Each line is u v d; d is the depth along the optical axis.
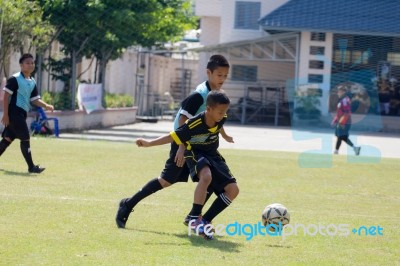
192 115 23.81
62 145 55.56
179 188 34.47
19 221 24.39
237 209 29.12
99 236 22.70
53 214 25.92
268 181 39.59
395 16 102.81
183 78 123.56
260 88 117.06
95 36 79.25
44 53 75.81
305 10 104.25
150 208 28.38
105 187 33.59
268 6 120.00
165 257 20.36
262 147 65.88
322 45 104.31
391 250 22.80
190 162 23.59
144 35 84.31
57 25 74.81
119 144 60.28
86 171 39.50
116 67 121.00
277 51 112.31
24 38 67.62
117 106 97.56
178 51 111.81
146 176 38.81
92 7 74.31
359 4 104.12
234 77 119.81
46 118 67.19
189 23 100.00
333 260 21.05
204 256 20.70
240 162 49.53
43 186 32.69
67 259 19.64
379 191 37.47
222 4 120.81
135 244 21.86
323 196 34.69
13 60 75.44
